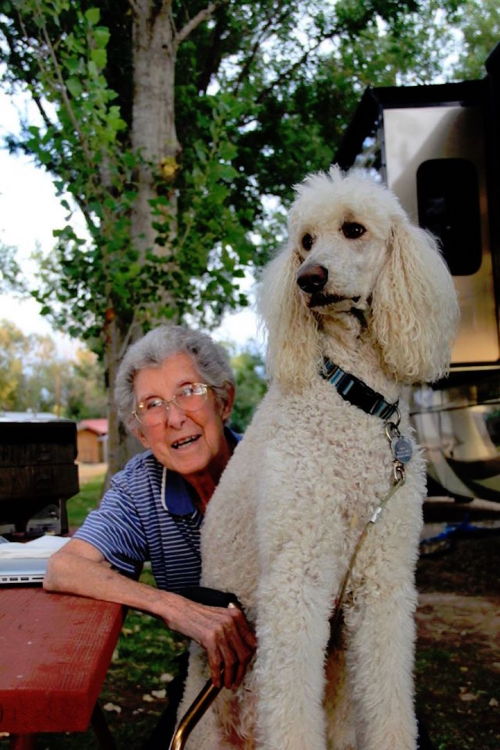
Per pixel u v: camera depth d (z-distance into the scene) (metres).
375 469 1.73
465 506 5.78
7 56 7.08
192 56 9.57
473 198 4.41
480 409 4.37
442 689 3.29
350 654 1.80
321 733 1.63
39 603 1.54
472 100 4.46
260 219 10.97
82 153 4.76
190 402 2.00
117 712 3.22
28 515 2.86
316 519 1.68
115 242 4.68
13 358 42.84
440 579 5.02
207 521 1.97
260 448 1.83
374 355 1.86
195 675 1.97
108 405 6.00
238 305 5.13
